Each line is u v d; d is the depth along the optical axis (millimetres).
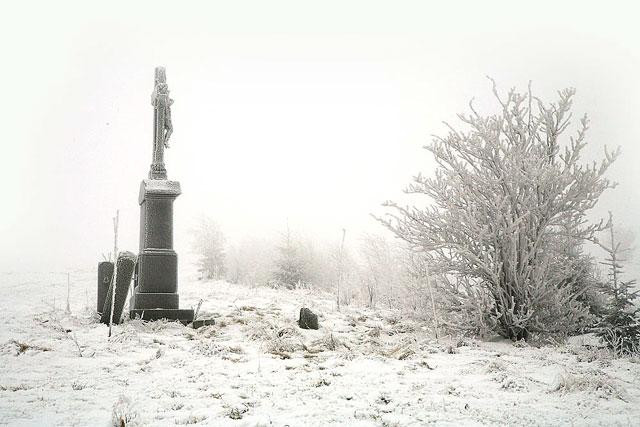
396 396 5504
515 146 9047
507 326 8672
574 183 8773
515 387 5840
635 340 7801
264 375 6246
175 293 9625
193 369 6438
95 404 5113
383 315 10578
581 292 8719
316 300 12602
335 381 6059
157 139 10359
